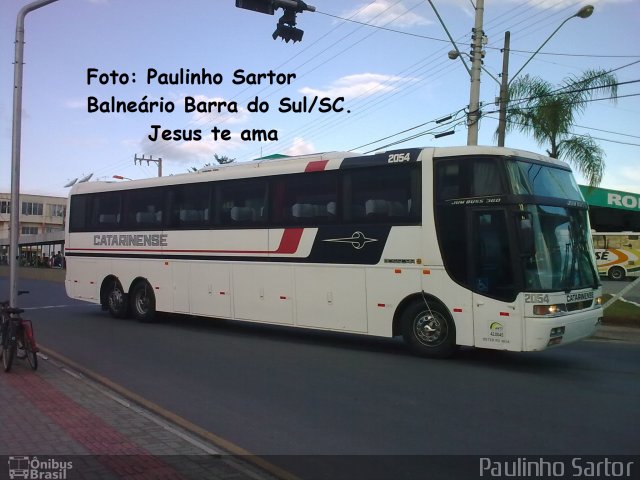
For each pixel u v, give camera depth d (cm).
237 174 1291
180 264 1407
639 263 3525
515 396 753
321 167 1147
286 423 638
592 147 1973
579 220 1021
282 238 1198
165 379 851
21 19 930
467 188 962
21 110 929
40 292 2736
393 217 1040
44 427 580
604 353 1080
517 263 905
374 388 796
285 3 1005
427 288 995
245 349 1116
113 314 1598
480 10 1688
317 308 1138
